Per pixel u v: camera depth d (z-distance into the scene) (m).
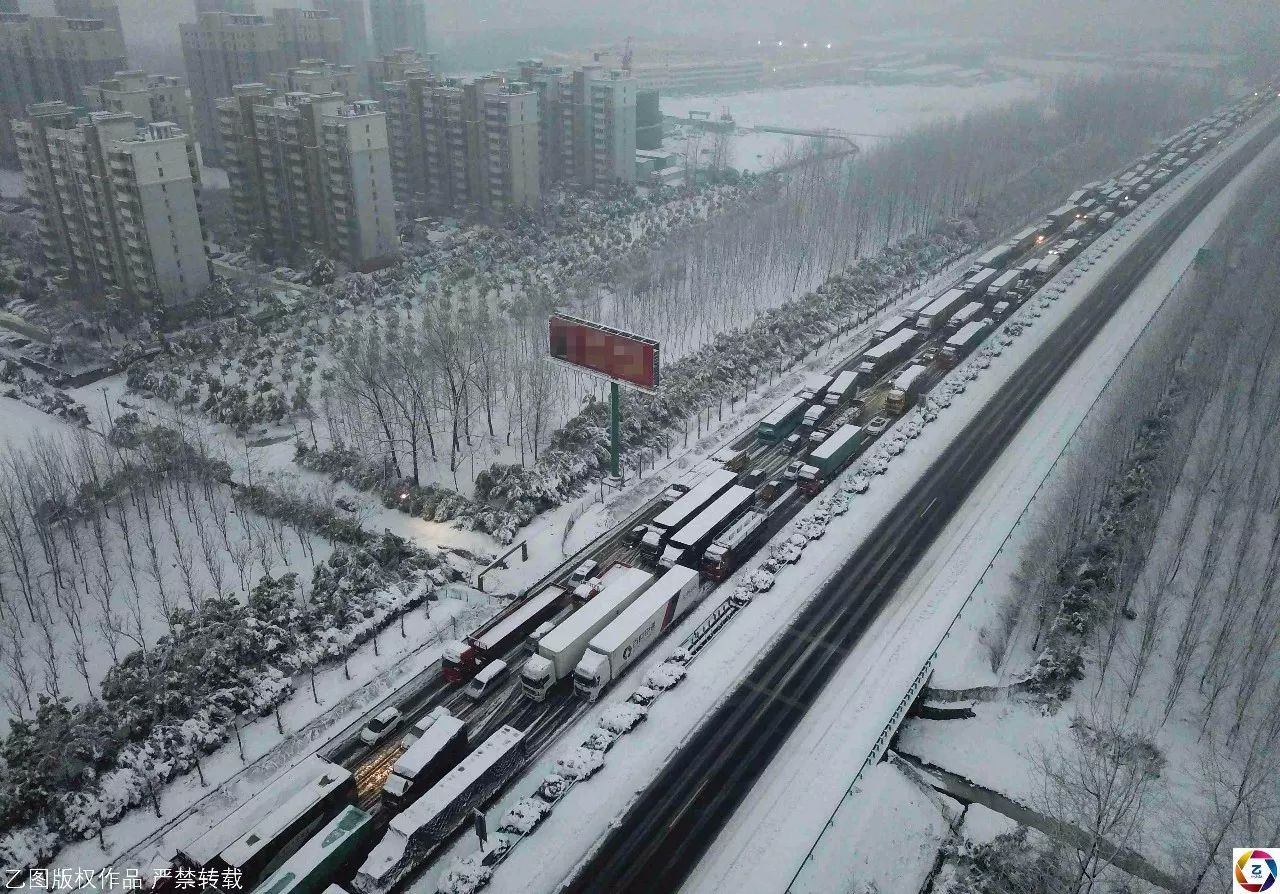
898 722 69.81
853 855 60.28
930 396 124.12
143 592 82.44
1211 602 80.19
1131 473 94.81
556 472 100.31
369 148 159.62
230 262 168.50
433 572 85.31
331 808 60.75
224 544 88.69
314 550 88.75
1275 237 150.75
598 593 80.19
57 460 91.88
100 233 143.38
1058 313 152.25
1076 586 80.75
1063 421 117.12
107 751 63.69
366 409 108.69
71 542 85.19
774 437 111.38
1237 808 55.09
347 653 76.25
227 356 127.44
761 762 67.00
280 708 70.75
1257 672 67.00
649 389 92.69
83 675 71.69
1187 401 108.00
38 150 151.25
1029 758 67.62
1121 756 62.03
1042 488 102.00
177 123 196.88
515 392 116.69
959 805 65.06
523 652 77.62
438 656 77.00
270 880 53.66
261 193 174.25
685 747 68.38
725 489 96.62
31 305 144.88
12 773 60.44
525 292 147.62
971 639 79.62
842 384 123.44
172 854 57.91
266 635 74.19
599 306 141.12
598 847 60.06
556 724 70.50
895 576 88.06
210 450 103.69
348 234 163.75
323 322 140.38
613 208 199.25
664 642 79.25
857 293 155.75
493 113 188.38
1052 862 56.94
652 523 91.88
